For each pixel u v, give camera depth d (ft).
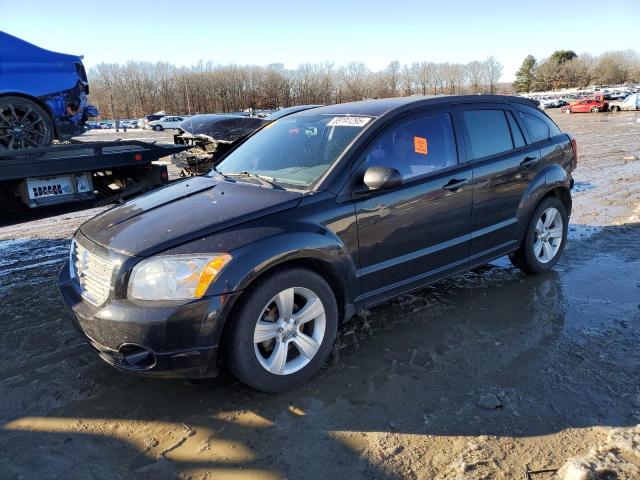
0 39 17.28
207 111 348.59
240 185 11.71
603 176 35.27
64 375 10.90
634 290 14.74
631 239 19.69
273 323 9.81
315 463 8.27
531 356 11.28
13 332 12.89
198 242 9.34
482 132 13.98
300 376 10.18
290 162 12.22
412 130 12.38
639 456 7.97
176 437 8.94
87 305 9.78
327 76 325.83
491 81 391.45
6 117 17.49
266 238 9.54
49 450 8.65
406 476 7.93
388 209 11.43
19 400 10.03
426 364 11.05
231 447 8.67
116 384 10.55
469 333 12.39
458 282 15.70
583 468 7.63
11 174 14.93
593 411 9.33
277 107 332.60
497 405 9.52
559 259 17.60
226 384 10.51
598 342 11.80
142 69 376.07
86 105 20.08
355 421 9.26
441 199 12.46
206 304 8.93
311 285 10.13
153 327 8.79
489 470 7.98
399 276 12.01
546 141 15.80
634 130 77.00
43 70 18.12
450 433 8.87
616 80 395.75
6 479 8.00
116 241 9.80
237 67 361.10
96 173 17.49
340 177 10.96
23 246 20.94
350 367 11.00
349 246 10.85
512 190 14.37
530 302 14.08
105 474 8.11
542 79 399.44
